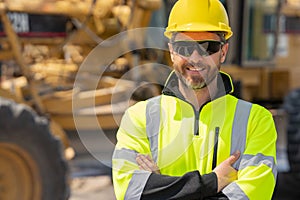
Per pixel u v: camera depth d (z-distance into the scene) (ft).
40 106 15.72
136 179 5.78
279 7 21.39
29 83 15.75
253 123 5.93
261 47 21.39
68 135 16.16
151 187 5.71
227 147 5.89
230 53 20.75
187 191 5.63
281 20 22.35
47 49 16.87
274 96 22.39
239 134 5.90
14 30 15.69
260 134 5.89
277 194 17.31
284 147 18.17
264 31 21.36
